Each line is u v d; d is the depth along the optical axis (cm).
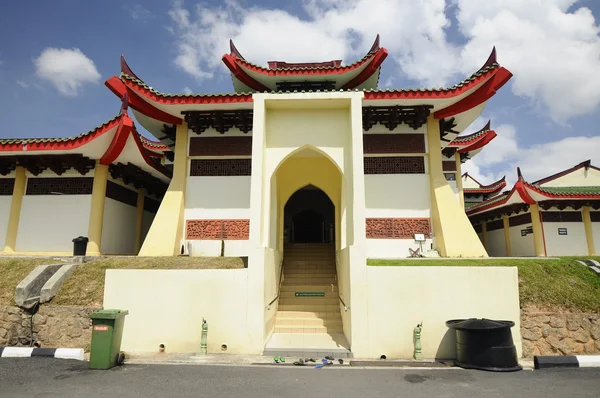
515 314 818
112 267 960
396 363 754
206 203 1284
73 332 831
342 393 563
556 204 1605
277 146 970
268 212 949
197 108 1239
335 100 941
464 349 731
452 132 1472
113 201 1327
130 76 1214
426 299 823
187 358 771
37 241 1212
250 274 841
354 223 861
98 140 1104
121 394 551
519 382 627
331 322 1007
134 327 829
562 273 945
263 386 594
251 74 1464
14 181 1255
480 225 2172
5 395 543
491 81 1168
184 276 845
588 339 812
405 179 1274
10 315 841
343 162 959
